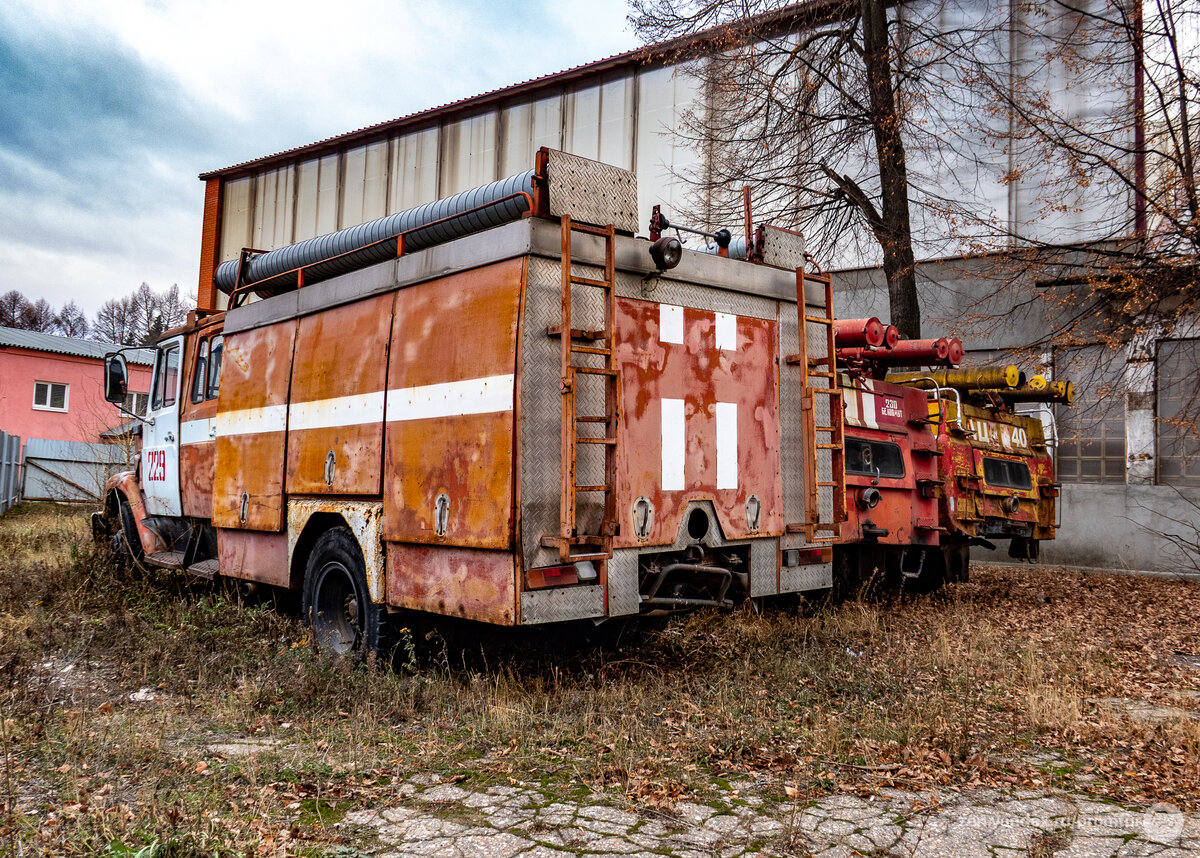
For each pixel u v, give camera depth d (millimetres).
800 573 6348
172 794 3629
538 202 4988
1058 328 13984
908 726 4980
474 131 24047
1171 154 12508
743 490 5973
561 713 5191
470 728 4926
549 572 4875
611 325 5043
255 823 3381
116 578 9141
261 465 7254
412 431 5574
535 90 22828
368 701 5270
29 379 37750
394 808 3727
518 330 4883
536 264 4957
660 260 5367
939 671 6562
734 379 6004
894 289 13875
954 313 16688
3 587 8664
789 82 15156
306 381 6758
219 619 7324
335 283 6555
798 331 6449
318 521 6652
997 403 12570
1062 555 15547
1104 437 15500
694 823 3607
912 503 10234
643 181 20797
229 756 4297
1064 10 15453
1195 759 4594
